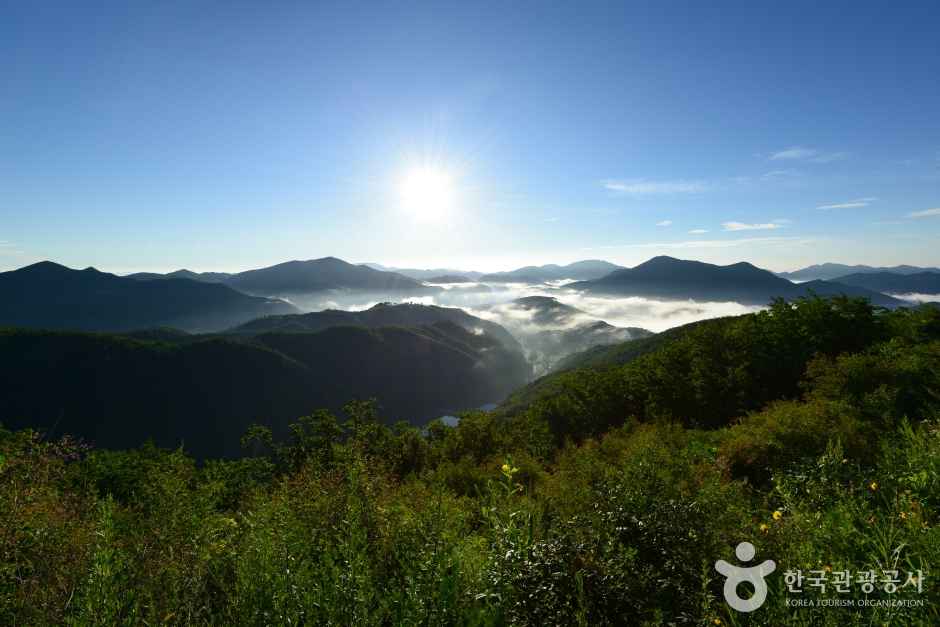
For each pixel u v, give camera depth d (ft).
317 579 10.69
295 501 14.53
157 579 10.57
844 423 21.71
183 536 12.14
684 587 10.50
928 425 19.93
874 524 11.95
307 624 9.28
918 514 11.89
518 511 13.03
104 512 11.35
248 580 10.26
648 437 28.22
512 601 10.34
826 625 8.81
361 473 15.08
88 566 10.44
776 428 22.40
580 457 27.71
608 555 11.22
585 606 9.78
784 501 14.96
